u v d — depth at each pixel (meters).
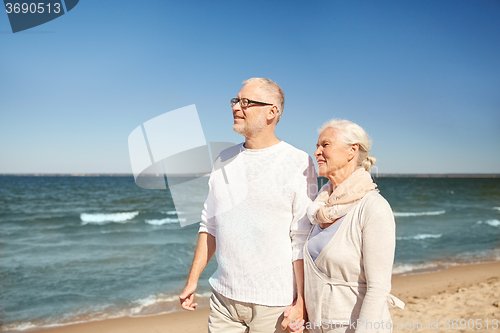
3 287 8.40
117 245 13.92
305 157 1.99
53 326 6.07
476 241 14.84
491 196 44.31
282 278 1.87
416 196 41.62
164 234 16.58
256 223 1.87
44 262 11.19
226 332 1.99
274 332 1.87
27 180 71.50
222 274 1.96
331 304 1.65
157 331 5.72
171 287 8.31
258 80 1.97
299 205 1.88
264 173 1.91
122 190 43.62
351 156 1.75
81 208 27.58
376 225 1.54
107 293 7.89
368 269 1.54
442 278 8.66
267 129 1.95
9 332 5.84
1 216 23.14
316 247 1.73
